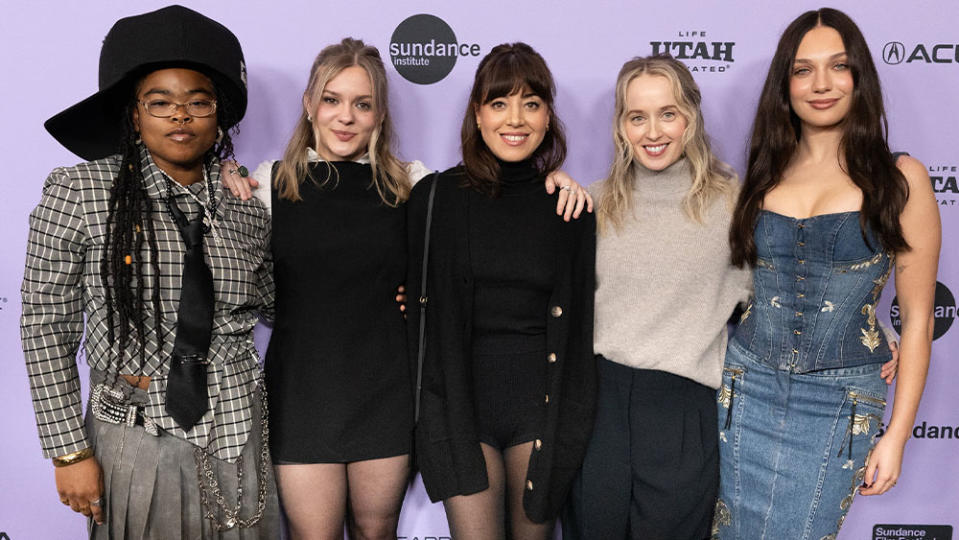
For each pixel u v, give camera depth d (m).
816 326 1.54
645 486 1.60
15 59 1.93
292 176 1.66
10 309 2.00
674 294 1.60
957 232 2.02
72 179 1.34
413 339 1.69
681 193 1.64
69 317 1.38
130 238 1.35
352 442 1.65
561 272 1.65
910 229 1.49
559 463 1.63
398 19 1.97
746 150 1.96
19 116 1.95
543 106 1.62
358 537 1.77
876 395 1.54
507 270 1.62
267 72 1.98
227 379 1.47
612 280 1.65
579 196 1.67
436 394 1.63
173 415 1.37
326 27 1.96
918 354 1.54
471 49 1.98
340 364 1.64
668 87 1.59
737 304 1.75
